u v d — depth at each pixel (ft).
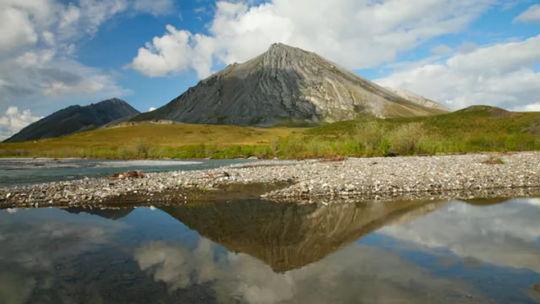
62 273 38.91
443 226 56.95
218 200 85.40
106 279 37.17
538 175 109.91
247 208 75.66
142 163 272.72
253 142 618.03
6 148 522.47
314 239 51.44
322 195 87.86
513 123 439.22
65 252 46.50
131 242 51.21
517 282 34.32
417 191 91.15
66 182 114.11
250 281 36.19
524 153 230.27
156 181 111.04
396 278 35.78
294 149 320.50
